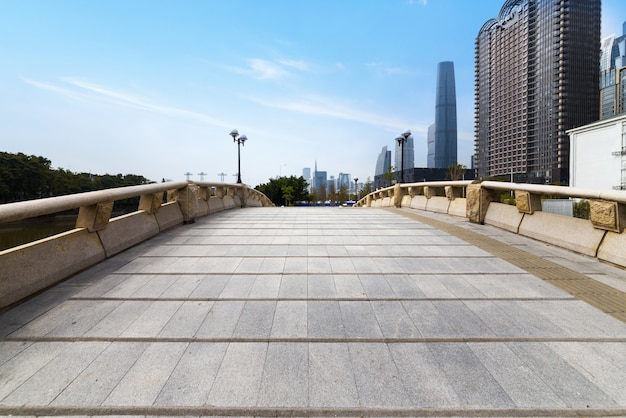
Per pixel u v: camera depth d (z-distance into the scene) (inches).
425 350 117.3
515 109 4458.7
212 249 254.5
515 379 101.9
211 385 98.4
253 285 177.8
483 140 5167.3
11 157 1413.6
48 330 129.1
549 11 3944.4
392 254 242.7
